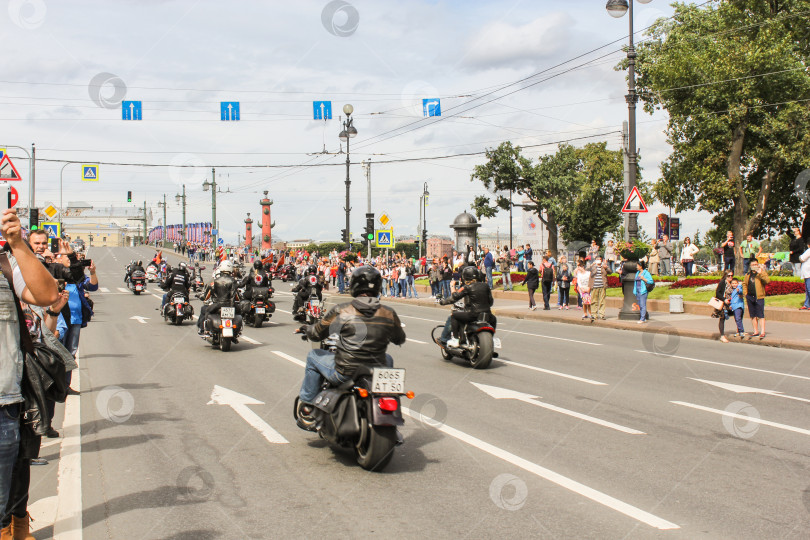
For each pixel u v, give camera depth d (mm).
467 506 5016
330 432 6172
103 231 154125
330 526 4629
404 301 31484
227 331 13695
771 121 29719
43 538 4441
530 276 24281
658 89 32125
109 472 5902
